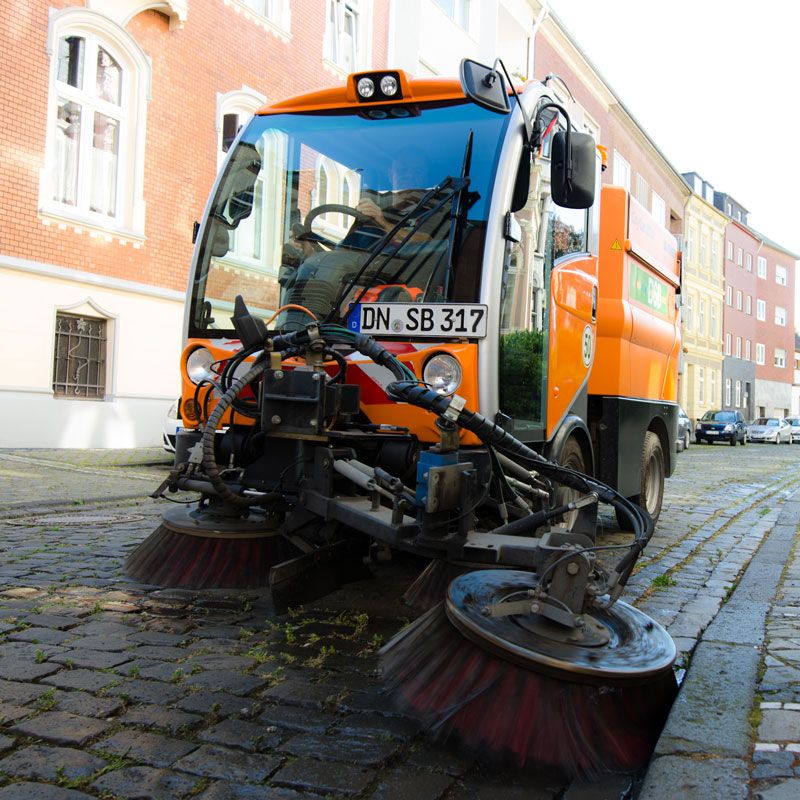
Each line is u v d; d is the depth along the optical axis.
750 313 66.69
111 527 7.00
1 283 13.05
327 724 3.02
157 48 15.63
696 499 11.70
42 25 13.54
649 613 4.74
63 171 14.25
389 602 4.69
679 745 2.76
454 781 2.65
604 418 6.86
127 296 15.21
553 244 5.45
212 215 5.23
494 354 4.48
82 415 14.41
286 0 18.59
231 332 5.00
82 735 2.84
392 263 4.75
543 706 2.76
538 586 2.95
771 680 3.42
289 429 4.25
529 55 27.97
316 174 5.06
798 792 2.43
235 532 4.82
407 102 5.01
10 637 3.88
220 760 2.71
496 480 4.47
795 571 6.02
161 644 3.86
